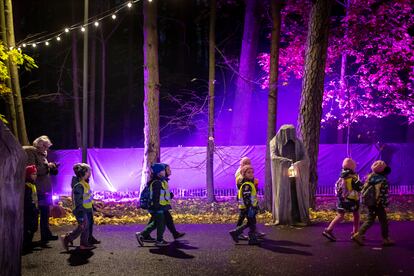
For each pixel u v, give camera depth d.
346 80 18.42
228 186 18.14
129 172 18.52
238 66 26.03
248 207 8.62
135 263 7.48
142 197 8.79
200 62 34.62
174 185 18.16
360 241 8.46
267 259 7.60
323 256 7.75
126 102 31.97
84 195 8.44
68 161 18.55
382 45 17.92
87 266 7.34
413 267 7.04
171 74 30.41
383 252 7.96
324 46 13.11
